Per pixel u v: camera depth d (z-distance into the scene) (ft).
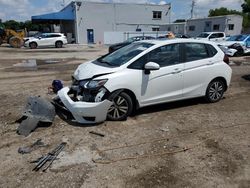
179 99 19.61
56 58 58.75
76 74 18.01
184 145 14.37
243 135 15.69
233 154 13.44
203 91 20.88
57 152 13.39
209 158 13.04
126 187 10.82
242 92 25.80
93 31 147.43
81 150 13.66
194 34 140.87
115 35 131.44
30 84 29.07
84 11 143.02
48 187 10.73
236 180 11.32
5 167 12.09
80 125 16.65
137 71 17.30
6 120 17.63
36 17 137.59
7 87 27.53
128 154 13.35
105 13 147.23
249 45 60.85
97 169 12.01
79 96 16.69
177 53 19.15
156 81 18.03
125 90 17.11
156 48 18.25
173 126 16.90
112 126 16.60
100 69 16.96
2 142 14.49
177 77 18.92
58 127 16.37
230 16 119.96
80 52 78.54
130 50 19.15
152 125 16.98
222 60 21.34
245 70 39.47
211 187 10.86
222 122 17.69
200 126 16.98
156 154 13.38
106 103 16.22
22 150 13.46
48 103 17.19
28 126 15.79
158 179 11.35
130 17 152.87
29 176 11.44
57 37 98.58
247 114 19.30
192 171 11.94
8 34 98.32
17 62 50.31
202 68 20.16
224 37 82.33
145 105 18.13
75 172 11.75
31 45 94.32
